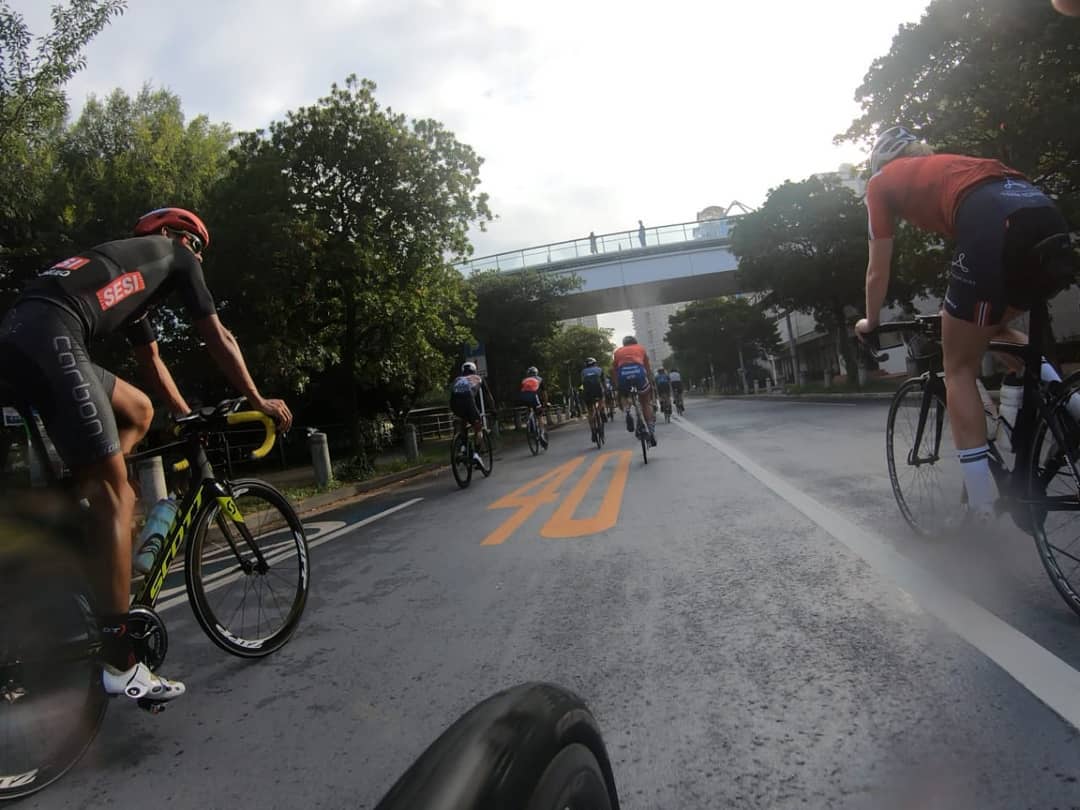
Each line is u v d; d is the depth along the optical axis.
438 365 17.69
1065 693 2.29
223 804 2.22
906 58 16.91
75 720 2.50
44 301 2.55
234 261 12.41
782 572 3.87
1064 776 1.91
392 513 8.23
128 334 3.16
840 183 30.50
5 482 2.46
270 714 2.83
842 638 2.92
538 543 5.33
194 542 3.19
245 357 13.29
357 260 13.57
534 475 10.23
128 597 2.64
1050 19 14.47
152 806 2.24
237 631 3.36
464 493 9.26
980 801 1.85
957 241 2.99
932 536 4.00
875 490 5.77
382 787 2.23
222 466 3.55
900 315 33.81
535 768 1.00
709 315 69.19
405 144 14.37
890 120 17.69
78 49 7.64
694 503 6.15
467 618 3.76
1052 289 2.80
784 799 1.96
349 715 2.75
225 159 15.27
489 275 31.62
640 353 9.85
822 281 30.33
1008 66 15.23
